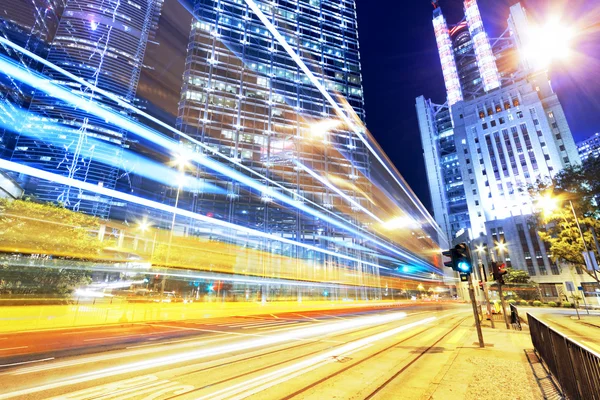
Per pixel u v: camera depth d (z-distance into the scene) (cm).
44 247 2966
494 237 7681
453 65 13275
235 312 3369
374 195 10150
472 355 864
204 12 8575
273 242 7150
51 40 9619
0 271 2589
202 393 554
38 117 8406
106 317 2202
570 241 2575
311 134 8912
